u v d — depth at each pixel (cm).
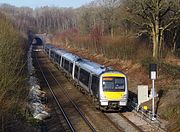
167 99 2919
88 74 3597
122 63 5300
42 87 4575
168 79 3703
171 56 4988
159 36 4791
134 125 2477
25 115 2477
